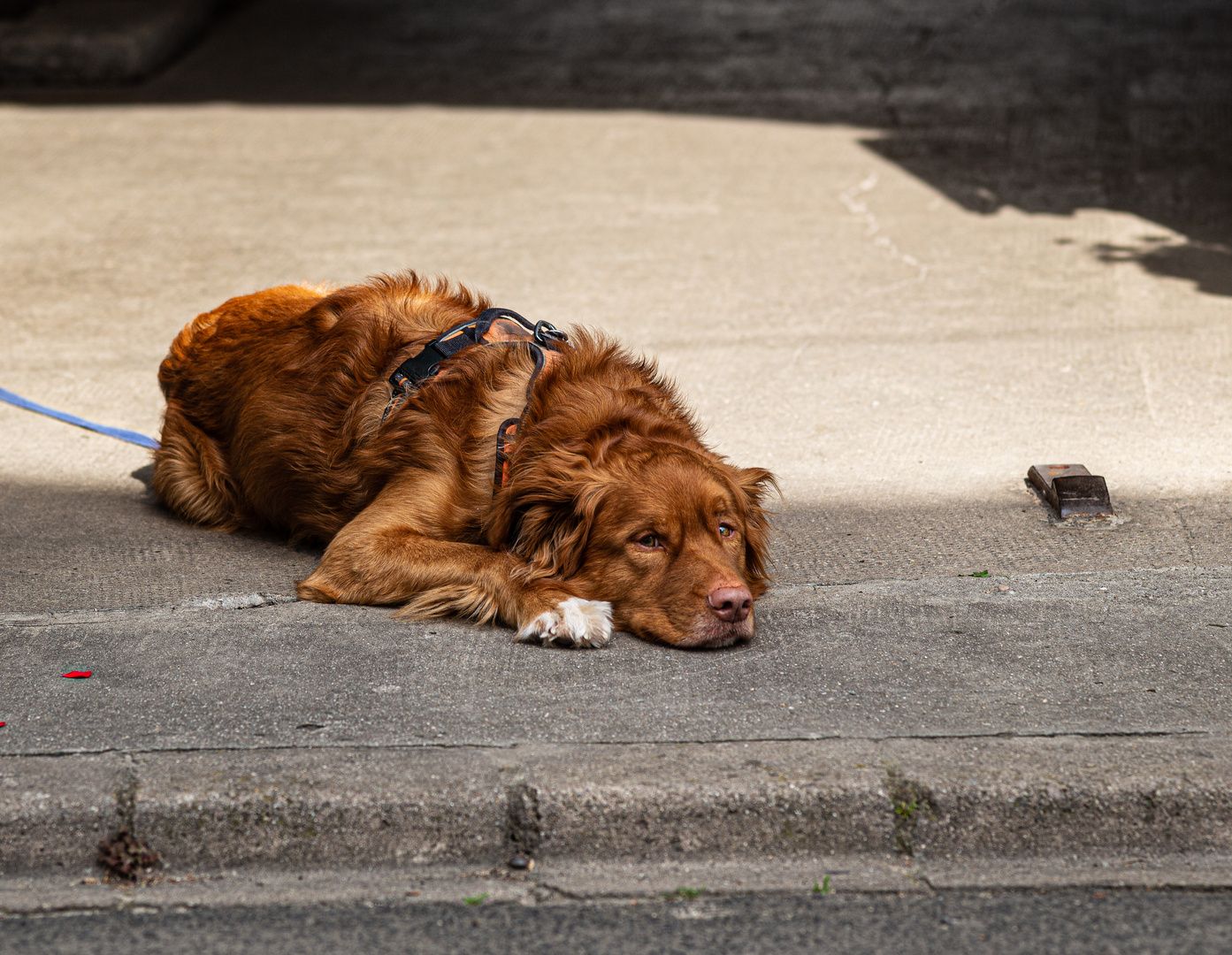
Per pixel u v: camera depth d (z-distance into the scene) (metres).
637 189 9.70
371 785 3.05
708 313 7.32
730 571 3.73
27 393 6.32
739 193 9.59
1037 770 3.09
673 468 3.84
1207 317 7.08
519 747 3.22
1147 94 11.81
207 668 3.67
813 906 2.83
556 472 3.88
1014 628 3.89
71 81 13.24
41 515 5.03
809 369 6.53
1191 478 5.14
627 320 7.21
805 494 5.13
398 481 4.20
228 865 3.02
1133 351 6.64
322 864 3.02
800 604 4.10
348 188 9.79
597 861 3.03
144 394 6.34
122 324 7.25
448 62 13.80
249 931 2.74
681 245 8.48
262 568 4.56
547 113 11.90
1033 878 2.95
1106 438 5.61
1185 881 2.92
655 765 3.12
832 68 13.09
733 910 2.82
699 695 3.50
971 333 6.95
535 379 4.14
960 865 3.02
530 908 2.83
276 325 4.86
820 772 3.09
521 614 3.85
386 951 2.66
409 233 8.73
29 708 3.43
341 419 4.42
